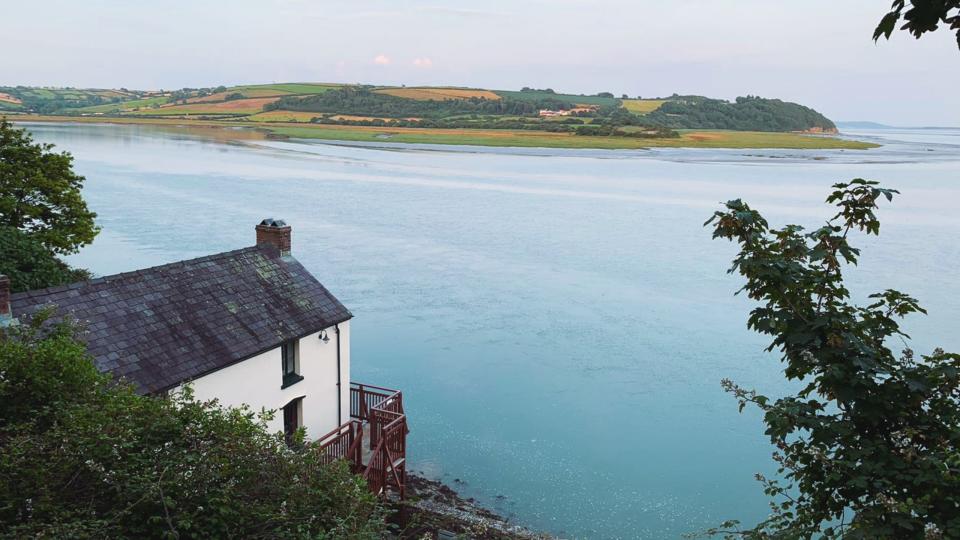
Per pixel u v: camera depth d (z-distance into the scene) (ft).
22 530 28.40
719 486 84.58
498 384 112.06
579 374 116.26
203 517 32.07
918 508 20.56
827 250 24.90
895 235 228.22
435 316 143.13
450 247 204.54
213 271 74.28
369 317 141.49
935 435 22.68
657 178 381.40
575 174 396.37
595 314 146.30
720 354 125.29
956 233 231.91
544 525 75.92
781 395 108.27
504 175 385.50
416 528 70.90
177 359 63.41
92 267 162.30
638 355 124.57
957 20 17.71
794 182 367.45
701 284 170.09
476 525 71.46
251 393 69.51
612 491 82.94
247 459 35.91
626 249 207.31
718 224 26.35
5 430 36.42
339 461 40.63
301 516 34.45
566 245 211.20
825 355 23.71
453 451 91.35
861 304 148.66
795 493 81.71
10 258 83.82
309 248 196.34
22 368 40.11
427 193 306.55
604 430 97.91
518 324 139.44
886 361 24.52
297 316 75.56
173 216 229.86
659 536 74.64
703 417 102.17
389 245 204.03
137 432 35.99
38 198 106.93
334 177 350.84
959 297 156.97
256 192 290.76
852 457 22.56
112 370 58.75
